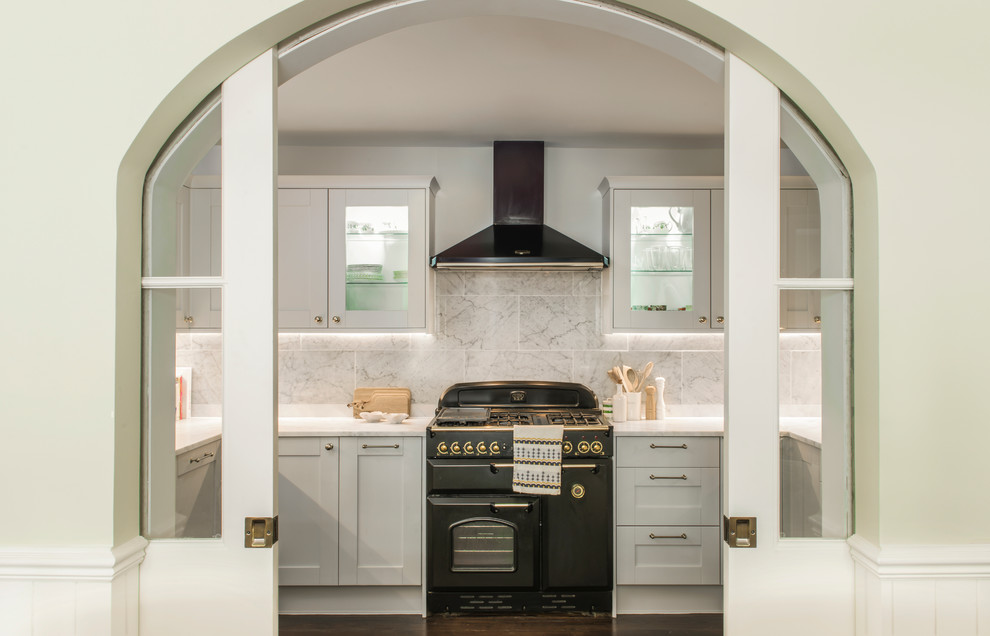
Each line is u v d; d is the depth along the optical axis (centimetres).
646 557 332
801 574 163
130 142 157
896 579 154
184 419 166
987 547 155
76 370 156
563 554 325
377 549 331
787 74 160
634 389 380
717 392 392
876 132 157
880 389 156
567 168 397
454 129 361
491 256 359
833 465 166
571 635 311
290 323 366
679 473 332
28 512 156
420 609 335
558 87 299
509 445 324
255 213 164
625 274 369
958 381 156
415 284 366
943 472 156
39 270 157
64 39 158
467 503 323
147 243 169
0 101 158
